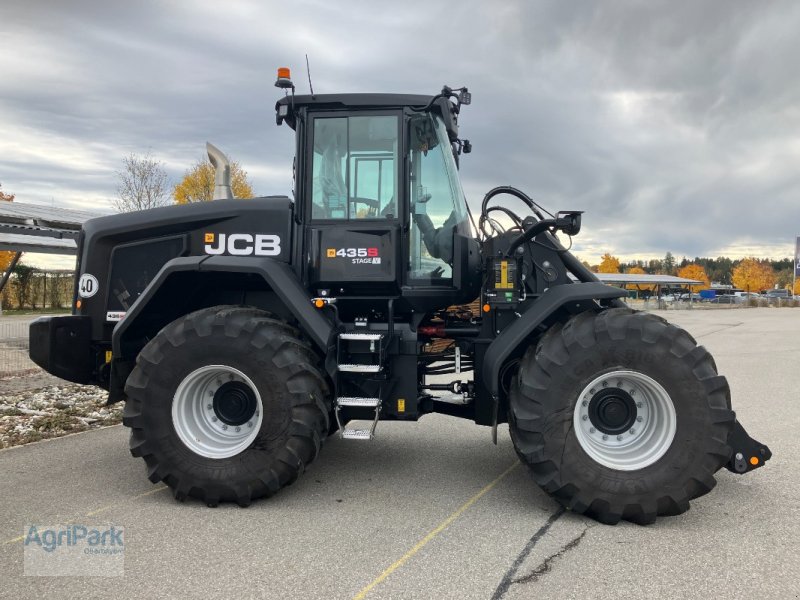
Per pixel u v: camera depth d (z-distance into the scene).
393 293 4.45
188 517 3.81
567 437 3.73
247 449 3.95
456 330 4.69
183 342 4.00
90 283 4.93
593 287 4.11
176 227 4.74
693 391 3.67
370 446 5.55
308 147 4.53
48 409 6.90
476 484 4.47
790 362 11.83
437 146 4.61
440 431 6.13
